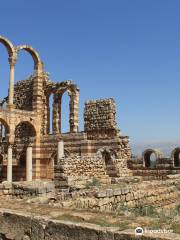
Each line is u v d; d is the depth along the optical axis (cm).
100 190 1975
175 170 4181
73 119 5259
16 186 2225
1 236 1248
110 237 977
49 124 5612
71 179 2764
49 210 1303
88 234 1020
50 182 2783
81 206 1733
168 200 2478
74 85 5309
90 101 5009
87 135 4972
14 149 5647
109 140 4553
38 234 1141
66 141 4988
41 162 5362
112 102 4838
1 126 5928
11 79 5228
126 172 3925
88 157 3183
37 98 5512
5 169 5597
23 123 5769
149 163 4525
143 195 2214
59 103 5516
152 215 1758
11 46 5288
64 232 1075
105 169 3528
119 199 2017
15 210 1296
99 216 1182
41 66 5641
